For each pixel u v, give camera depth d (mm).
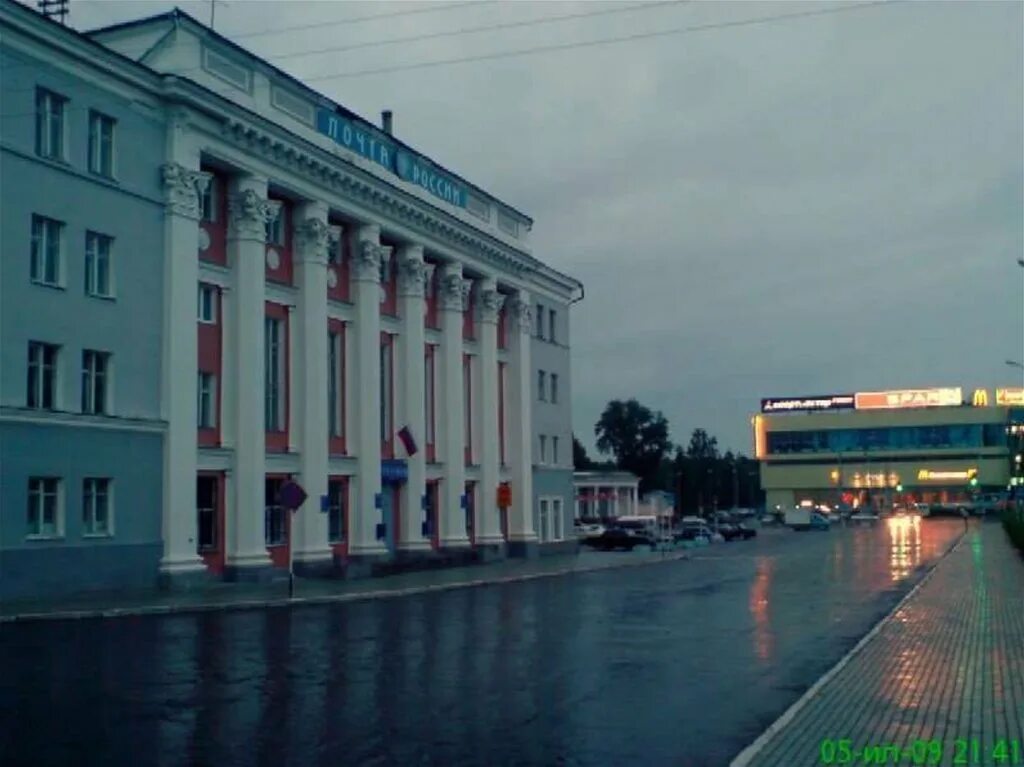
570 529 58875
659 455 145750
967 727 10695
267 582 33750
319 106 37812
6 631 20609
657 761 9430
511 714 11641
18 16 26188
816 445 132875
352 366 40406
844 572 39156
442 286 47219
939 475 127875
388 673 14742
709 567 44812
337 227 40031
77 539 27688
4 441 25688
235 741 10148
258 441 33969
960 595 27344
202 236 33219
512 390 53406
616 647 17859
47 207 27281
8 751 9656
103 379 29062
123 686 13383
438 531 46531
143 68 30141
